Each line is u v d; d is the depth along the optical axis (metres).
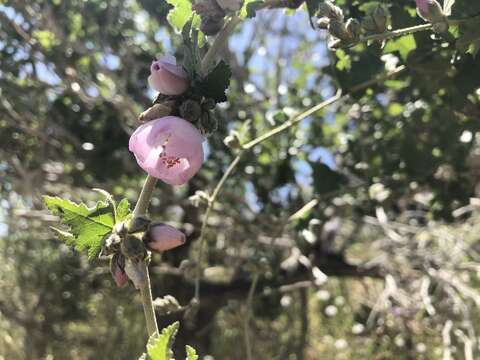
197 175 0.52
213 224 0.49
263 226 0.44
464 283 0.50
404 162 0.39
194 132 0.16
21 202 0.57
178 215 0.60
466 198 0.41
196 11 0.19
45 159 0.52
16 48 0.48
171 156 0.16
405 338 0.47
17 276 0.65
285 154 0.47
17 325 0.66
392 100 0.45
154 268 0.50
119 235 0.16
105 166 0.53
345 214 0.47
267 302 0.61
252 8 0.19
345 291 0.66
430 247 0.55
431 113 0.38
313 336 0.68
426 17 0.19
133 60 0.52
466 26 0.21
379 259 0.53
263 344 0.65
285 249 0.50
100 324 0.69
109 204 0.17
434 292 0.46
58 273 0.65
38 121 0.51
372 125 0.46
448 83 0.28
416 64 0.27
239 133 0.32
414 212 0.52
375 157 0.42
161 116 0.16
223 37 0.18
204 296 0.55
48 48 0.47
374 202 0.43
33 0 0.48
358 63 0.29
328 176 0.38
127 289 0.62
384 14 0.20
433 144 0.39
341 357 0.63
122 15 0.55
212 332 0.62
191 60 0.17
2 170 0.54
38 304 0.64
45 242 0.64
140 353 0.64
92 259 0.17
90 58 0.48
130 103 0.47
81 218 0.17
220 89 0.17
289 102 0.51
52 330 0.66
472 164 0.43
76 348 0.68
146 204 0.17
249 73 0.57
